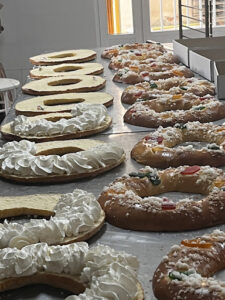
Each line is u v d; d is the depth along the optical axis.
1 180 2.01
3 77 5.22
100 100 2.82
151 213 1.59
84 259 1.34
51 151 2.18
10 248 1.42
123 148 2.21
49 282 1.36
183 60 3.53
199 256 1.35
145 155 2.04
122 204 1.64
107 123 2.46
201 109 2.46
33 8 5.38
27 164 1.98
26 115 2.71
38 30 5.43
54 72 3.60
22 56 5.49
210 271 1.33
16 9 5.36
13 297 1.34
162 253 1.46
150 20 5.55
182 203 1.61
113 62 3.70
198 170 1.84
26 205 1.73
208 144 2.16
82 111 2.55
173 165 1.99
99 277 1.26
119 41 5.59
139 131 2.39
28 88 3.16
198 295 1.21
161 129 2.26
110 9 5.50
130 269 1.29
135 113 2.50
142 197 1.79
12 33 5.42
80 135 2.34
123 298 1.22
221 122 2.42
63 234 1.50
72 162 1.95
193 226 1.57
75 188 1.89
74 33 5.46
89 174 1.95
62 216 1.58
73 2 5.39
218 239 1.41
